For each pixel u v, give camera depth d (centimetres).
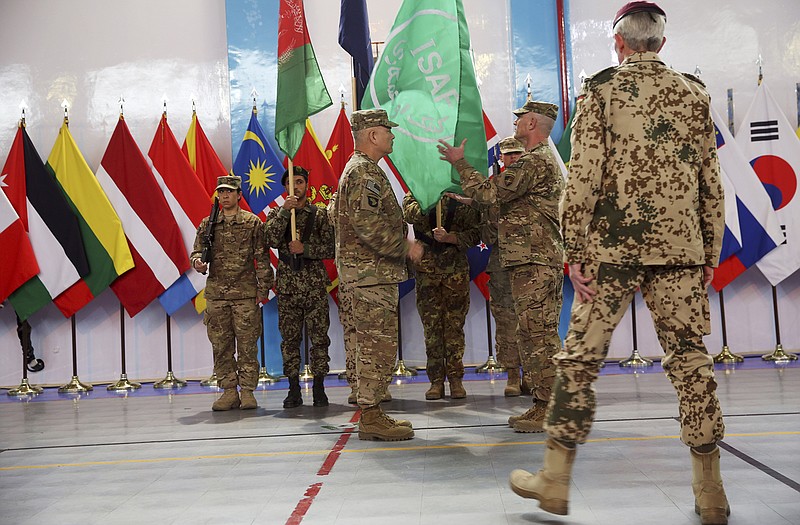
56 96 835
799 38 830
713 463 268
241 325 605
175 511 316
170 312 785
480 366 803
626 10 278
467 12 838
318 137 830
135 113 838
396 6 834
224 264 607
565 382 271
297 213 608
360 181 433
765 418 459
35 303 775
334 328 821
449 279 616
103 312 825
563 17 830
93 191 783
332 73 836
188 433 504
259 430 504
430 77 483
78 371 822
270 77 828
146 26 843
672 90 268
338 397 655
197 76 841
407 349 815
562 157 791
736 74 830
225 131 838
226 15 832
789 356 770
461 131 477
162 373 826
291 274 607
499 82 834
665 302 269
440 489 330
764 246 779
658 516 278
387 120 452
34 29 838
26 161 784
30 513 324
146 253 784
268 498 330
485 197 418
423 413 543
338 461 397
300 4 609
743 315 822
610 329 268
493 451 402
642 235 262
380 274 447
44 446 480
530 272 447
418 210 618
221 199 612
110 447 467
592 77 274
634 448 392
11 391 774
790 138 784
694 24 834
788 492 301
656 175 262
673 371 270
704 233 275
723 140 788
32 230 779
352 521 289
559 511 271
